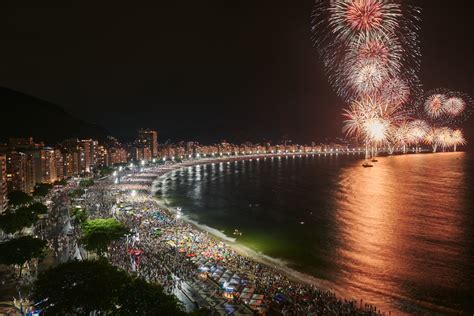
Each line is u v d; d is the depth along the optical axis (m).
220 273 83.00
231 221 153.38
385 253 107.31
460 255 104.25
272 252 110.38
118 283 52.22
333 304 70.88
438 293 80.44
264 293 74.31
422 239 120.06
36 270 76.94
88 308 49.69
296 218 157.50
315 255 106.81
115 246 98.88
